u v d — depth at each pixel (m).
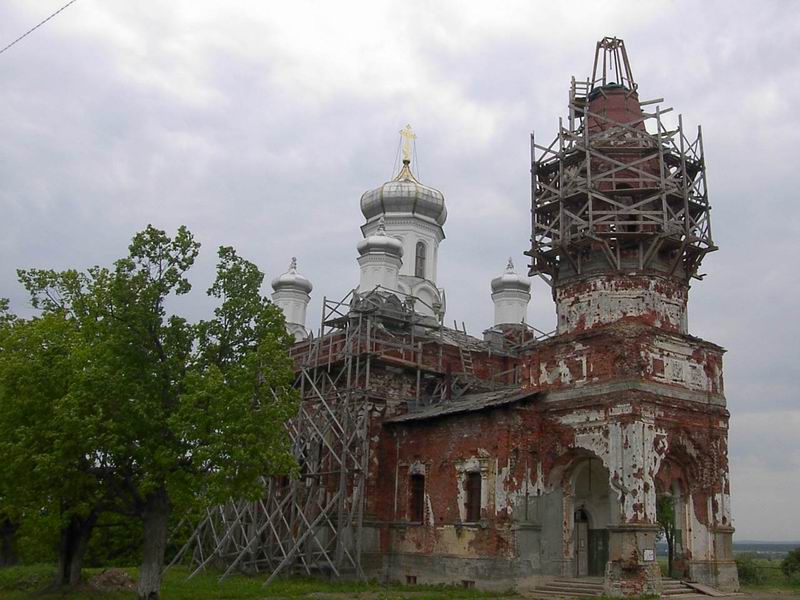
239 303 25.92
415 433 39.88
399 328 44.44
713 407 34.16
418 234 55.84
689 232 34.62
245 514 42.09
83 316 26.30
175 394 24.97
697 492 33.25
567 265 36.81
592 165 36.72
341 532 36.75
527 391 36.16
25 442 24.30
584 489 36.16
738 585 33.22
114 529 44.75
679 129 36.06
